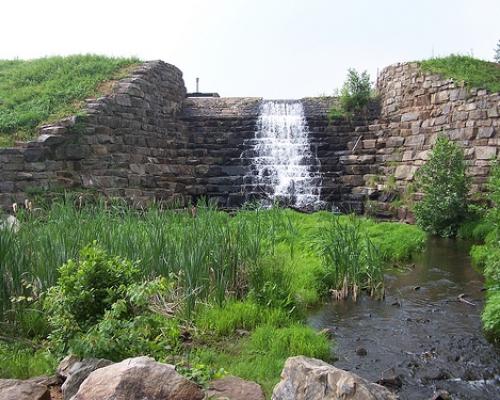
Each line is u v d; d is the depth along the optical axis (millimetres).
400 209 14508
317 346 5039
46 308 4434
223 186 16250
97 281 4207
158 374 3049
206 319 5484
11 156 10719
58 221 6496
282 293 6242
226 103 19531
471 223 11977
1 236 4965
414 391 4488
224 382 3783
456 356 5230
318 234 9609
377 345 5527
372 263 7453
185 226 6801
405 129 16109
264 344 4996
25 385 3357
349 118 18234
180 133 17219
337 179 16688
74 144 12039
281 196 15906
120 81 14891
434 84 15172
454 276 8516
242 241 6477
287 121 18328
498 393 4473
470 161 13266
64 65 16703
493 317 5602
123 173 13289
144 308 4340
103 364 3551
